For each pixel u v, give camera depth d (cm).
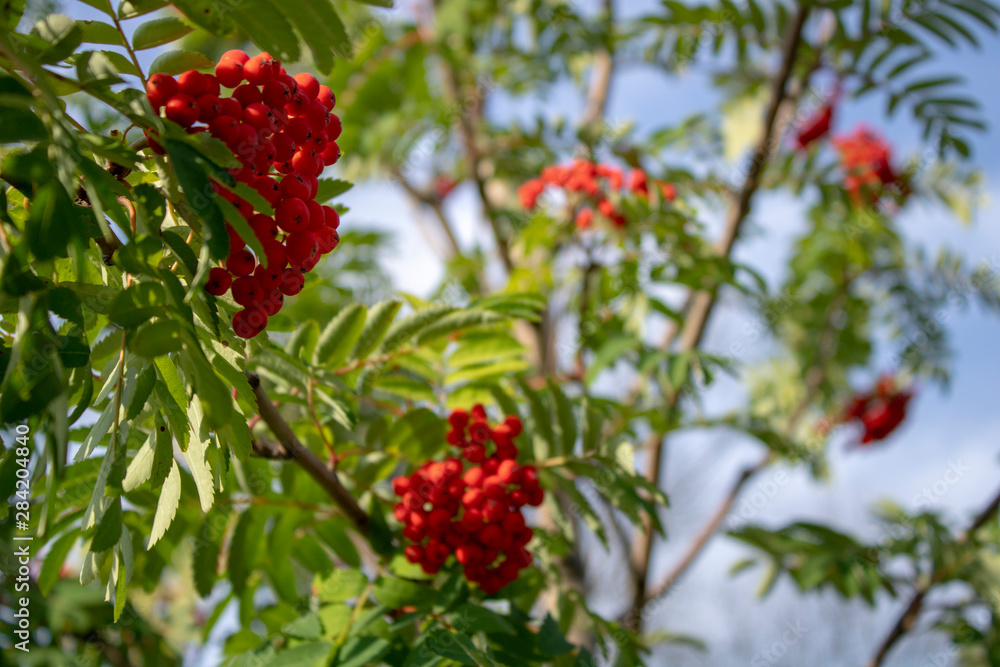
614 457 84
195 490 81
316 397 80
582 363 108
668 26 121
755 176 113
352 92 135
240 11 68
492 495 81
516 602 85
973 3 106
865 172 134
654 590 116
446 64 140
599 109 149
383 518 84
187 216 69
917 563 105
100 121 83
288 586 85
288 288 71
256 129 69
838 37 112
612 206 105
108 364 73
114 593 70
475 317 82
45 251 66
